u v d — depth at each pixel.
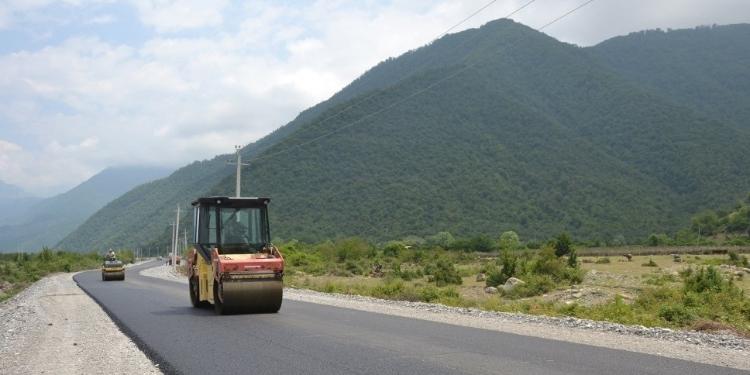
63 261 93.56
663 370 9.14
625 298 26.97
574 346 11.41
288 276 46.88
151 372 9.75
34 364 10.90
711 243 111.94
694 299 23.22
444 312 18.52
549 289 33.72
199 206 19.27
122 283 41.41
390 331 13.52
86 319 18.27
